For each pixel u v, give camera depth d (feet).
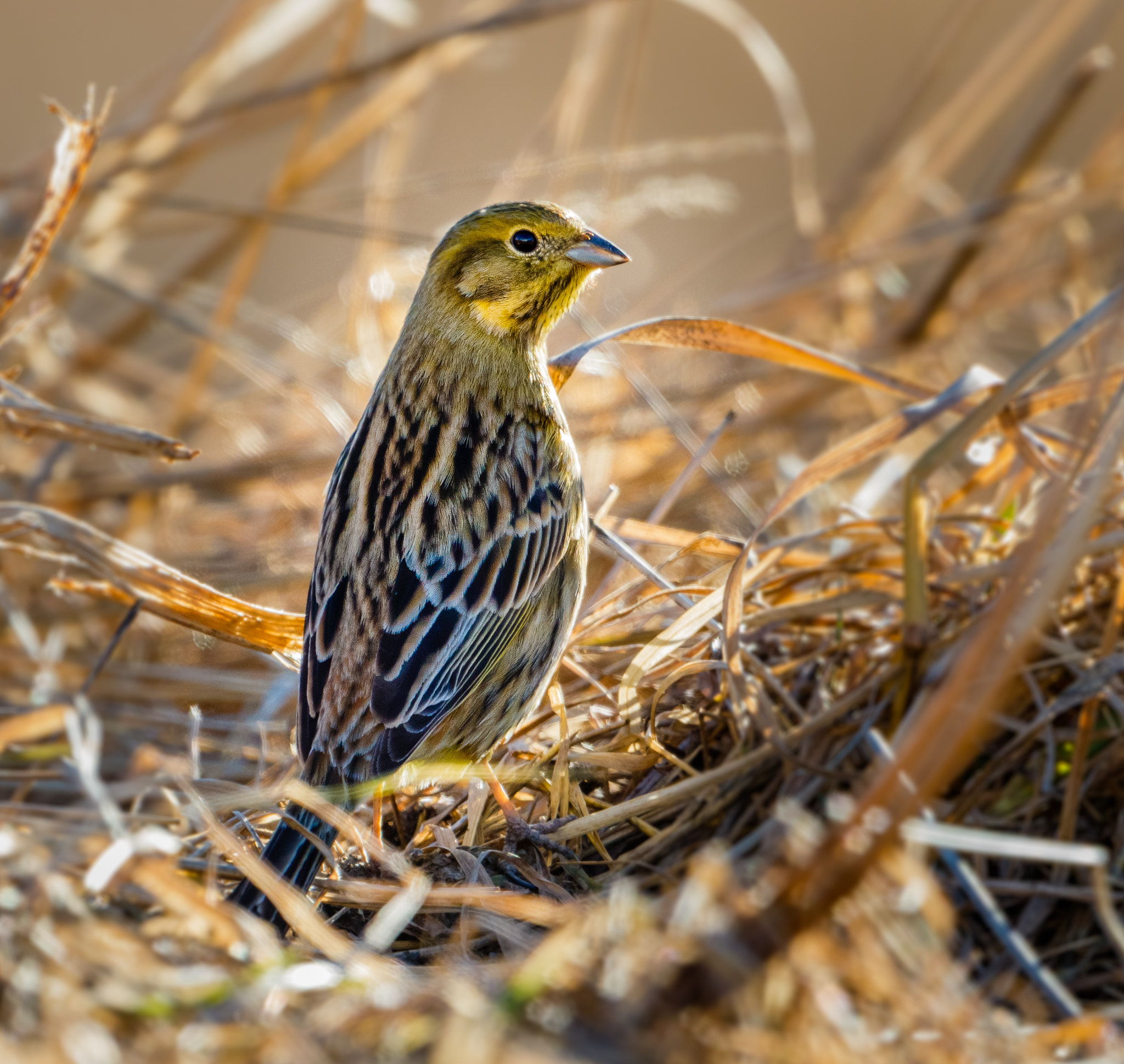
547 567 32.83
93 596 35.88
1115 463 26.86
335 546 31.71
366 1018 20.67
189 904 23.08
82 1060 19.36
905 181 56.34
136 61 76.07
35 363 48.85
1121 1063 21.66
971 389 34.06
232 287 48.16
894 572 34.91
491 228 34.22
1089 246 54.90
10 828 25.29
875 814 21.81
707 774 29.76
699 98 76.02
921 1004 21.17
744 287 54.70
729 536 42.83
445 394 33.96
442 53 51.39
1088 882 28.02
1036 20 55.77
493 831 31.30
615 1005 20.35
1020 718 31.48
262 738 32.71
